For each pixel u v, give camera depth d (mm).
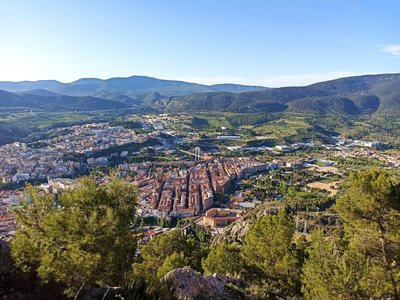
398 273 18562
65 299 12969
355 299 17328
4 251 14016
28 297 12555
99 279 13992
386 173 21422
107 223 14469
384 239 20250
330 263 18734
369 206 20172
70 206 15336
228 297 18375
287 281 26344
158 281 14656
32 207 14852
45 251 13641
